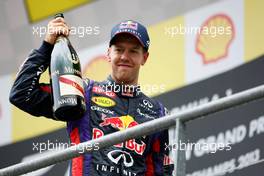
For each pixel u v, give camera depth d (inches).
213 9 676.7
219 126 652.7
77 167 435.8
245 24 670.5
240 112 650.2
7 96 704.4
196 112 392.2
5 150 697.0
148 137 448.5
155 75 676.7
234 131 649.0
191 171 646.5
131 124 449.7
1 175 423.2
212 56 671.1
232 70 666.2
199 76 670.5
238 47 669.3
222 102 387.2
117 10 692.7
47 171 668.1
